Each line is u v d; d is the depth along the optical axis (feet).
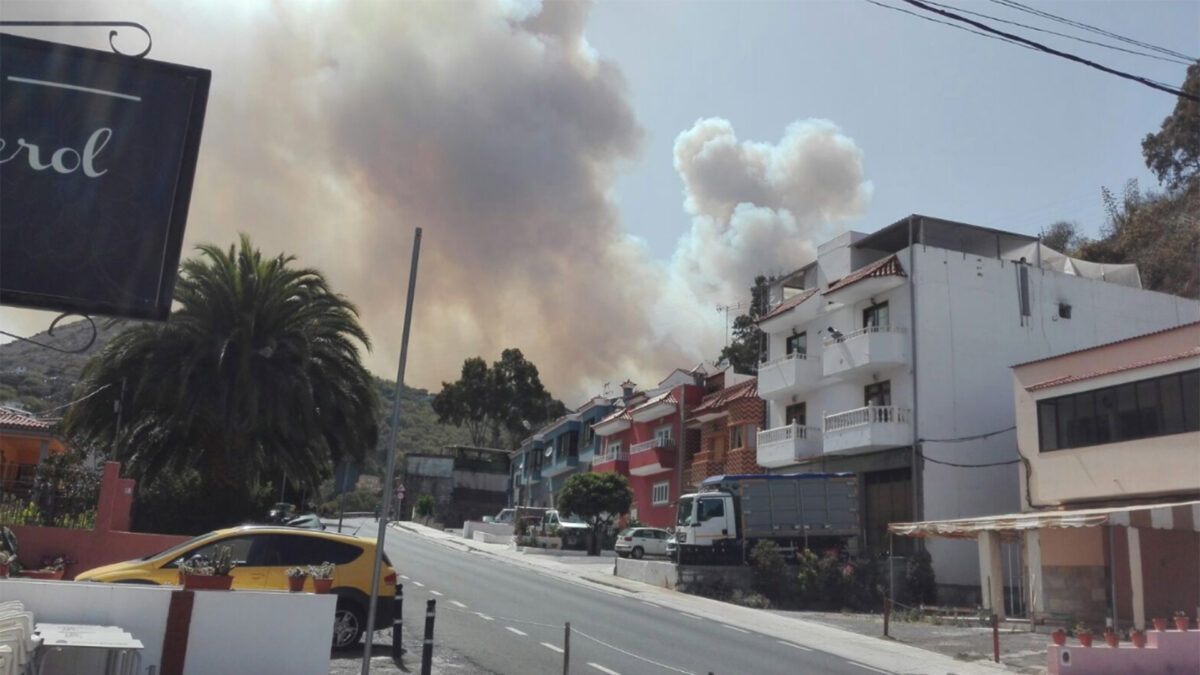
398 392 28.30
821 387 123.24
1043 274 112.88
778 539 103.96
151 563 42.96
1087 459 81.97
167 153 24.30
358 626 45.29
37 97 23.57
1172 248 177.37
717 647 58.49
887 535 107.34
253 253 88.38
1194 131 188.65
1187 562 74.79
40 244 22.99
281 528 45.65
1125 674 49.49
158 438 89.25
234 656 34.09
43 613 32.37
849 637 69.97
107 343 85.56
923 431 103.35
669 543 112.27
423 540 173.68
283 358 87.86
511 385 333.42
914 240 115.34
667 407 171.94
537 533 154.10
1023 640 68.59
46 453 118.83
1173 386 75.25
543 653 49.65
